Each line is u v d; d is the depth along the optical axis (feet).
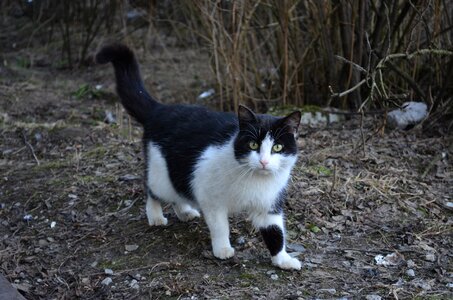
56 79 8.60
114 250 4.08
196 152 3.79
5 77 8.52
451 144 5.52
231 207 3.76
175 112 4.11
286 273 3.69
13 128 6.36
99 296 3.58
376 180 4.84
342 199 4.58
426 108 6.01
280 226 3.74
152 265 3.83
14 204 4.84
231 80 6.62
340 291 3.50
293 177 4.87
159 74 8.55
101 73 8.83
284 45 6.37
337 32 6.36
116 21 10.13
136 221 4.44
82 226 4.43
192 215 4.38
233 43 6.31
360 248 3.99
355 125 6.06
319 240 4.10
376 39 6.02
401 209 4.50
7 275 3.84
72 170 5.34
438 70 6.15
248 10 6.45
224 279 3.64
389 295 3.44
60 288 3.70
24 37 10.33
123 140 5.98
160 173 4.06
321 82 6.68
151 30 9.44
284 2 6.13
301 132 5.91
